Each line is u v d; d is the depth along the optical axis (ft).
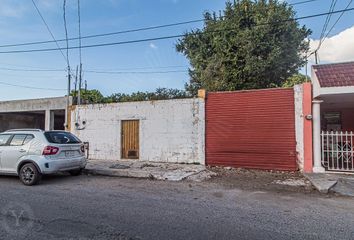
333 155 40.45
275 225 19.13
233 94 45.83
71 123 58.49
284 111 42.50
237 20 72.02
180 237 16.90
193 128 48.19
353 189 30.01
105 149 54.90
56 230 17.89
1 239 16.47
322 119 51.98
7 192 28.68
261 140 43.65
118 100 68.44
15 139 34.58
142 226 18.69
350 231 18.16
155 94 66.85
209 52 81.25
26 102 73.46
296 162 41.52
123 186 32.35
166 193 28.68
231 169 44.06
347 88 36.22
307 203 25.29
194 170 42.04
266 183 34.06
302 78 71.00
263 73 70.23
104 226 18.63
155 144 50.83
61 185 32.73
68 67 66.08
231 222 19.63
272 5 70.18
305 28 72.49
